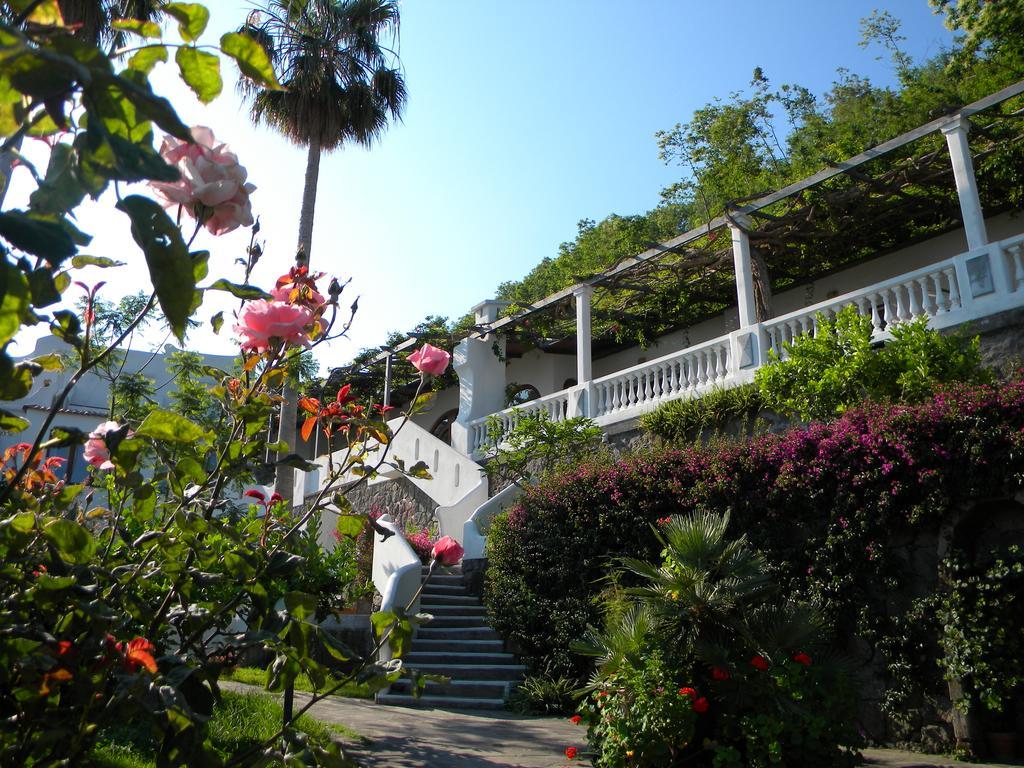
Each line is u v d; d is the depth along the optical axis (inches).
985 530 346.0
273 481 108.3
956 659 322.3
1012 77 907.4
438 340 885.8
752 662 259.0
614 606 379.2
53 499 107.7
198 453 108.3
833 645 362.0
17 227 55.8
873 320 498.3
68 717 83.6
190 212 81.1
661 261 728.3
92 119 56.5
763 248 684.7
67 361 463.2
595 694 283.3
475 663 475.2
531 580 480.7
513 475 660.7
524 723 382.3
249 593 101.1
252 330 101.3
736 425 522.6
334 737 295.7
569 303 784.9
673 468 440.5
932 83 1057.5
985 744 319.6
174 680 83.9
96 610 84.2
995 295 448.5
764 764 246.1
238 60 74.4
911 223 671.1
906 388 402.9
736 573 287.6
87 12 478.3
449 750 301.7
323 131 759.1
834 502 377.1
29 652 79.3
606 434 643.5
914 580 351.9
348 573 291.3
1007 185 598.9
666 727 252.4
